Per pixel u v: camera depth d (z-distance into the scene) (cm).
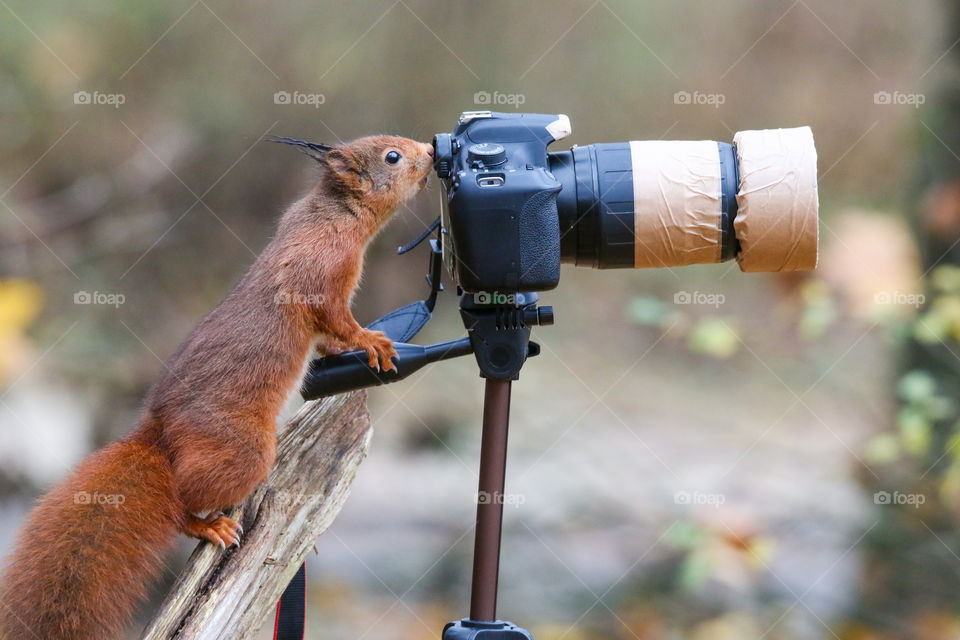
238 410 698
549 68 2112
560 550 1475
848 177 2278
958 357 1245
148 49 1897
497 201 608
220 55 1914
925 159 1301
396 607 1391
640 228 652
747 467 1642
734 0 2295
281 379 719
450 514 1605
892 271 1303
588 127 2180
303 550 670
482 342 639
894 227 1346
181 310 1797
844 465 1490
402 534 1560
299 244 762
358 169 789
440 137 642
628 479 1652
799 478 1588
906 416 1196
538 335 2156
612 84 2191
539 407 1909
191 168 1869
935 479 1272
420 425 1766
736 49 2306
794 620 1288
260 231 1877
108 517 656
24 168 1839
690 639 1288
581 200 649
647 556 1456
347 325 728
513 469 1694
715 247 659
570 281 2262
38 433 1487
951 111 1281
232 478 676
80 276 1769
